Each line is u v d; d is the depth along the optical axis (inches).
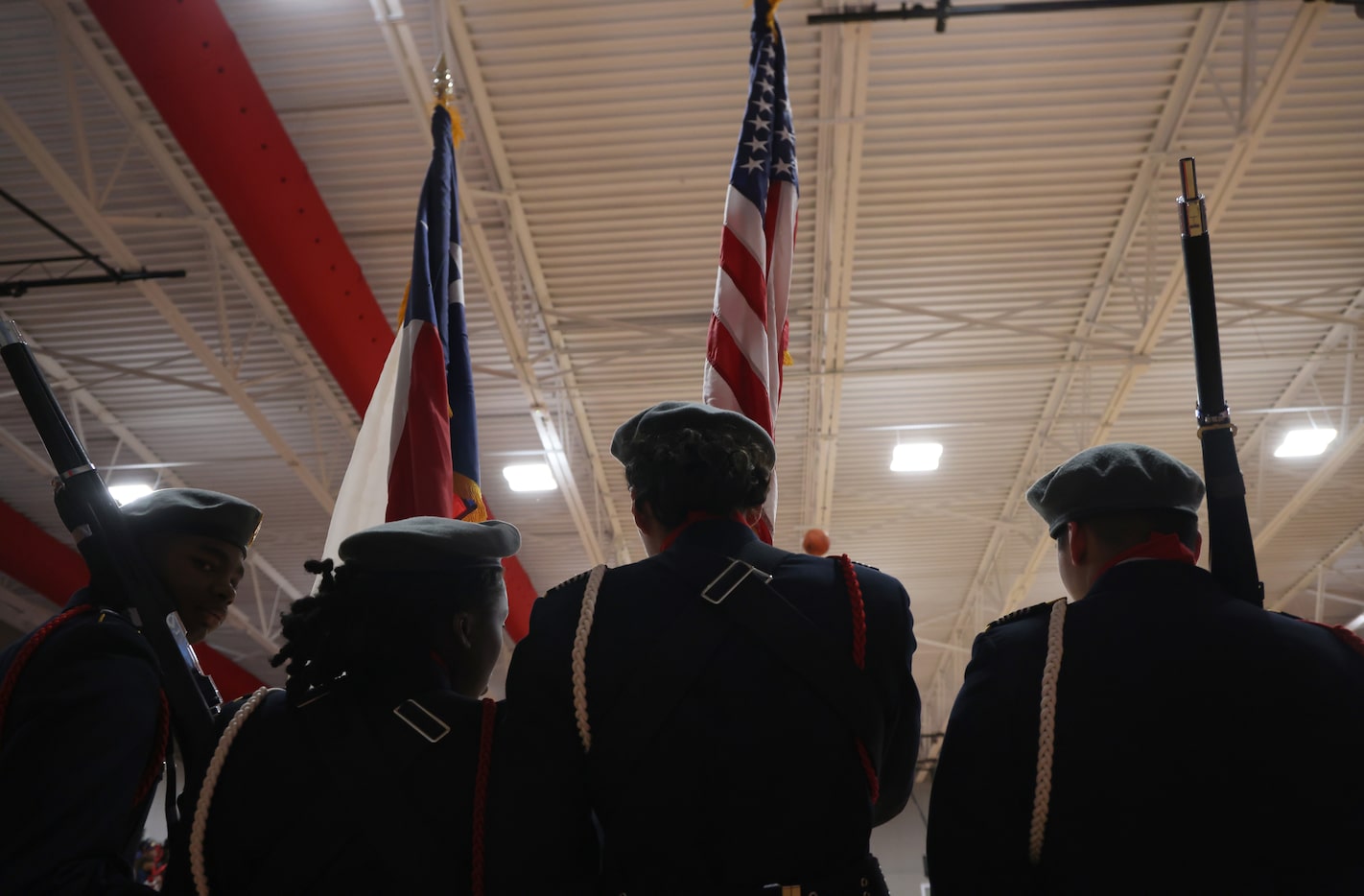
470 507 122.2
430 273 127.2
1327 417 488.1
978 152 338.6
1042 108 323.3
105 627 63.4
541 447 501.4
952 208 362.3
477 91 310.2
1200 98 319.0
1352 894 46.9
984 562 649.0
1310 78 313.3
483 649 67.6
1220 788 50.6
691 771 51.1
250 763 59.6
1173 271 379.9
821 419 467.5
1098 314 409.1
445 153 142.2
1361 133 334.0
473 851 54.7
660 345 427.5
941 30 280.7
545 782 52.6
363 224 361.1
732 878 49.6
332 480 533.3
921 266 389.7
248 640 702.5
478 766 58.0
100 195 347.9
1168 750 51.7
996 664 57.6
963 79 312.8
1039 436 502.6
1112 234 375.9
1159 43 302.2
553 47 300.8
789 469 527.8
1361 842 48.3
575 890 51.1
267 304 390.9
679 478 60.0
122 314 406.9
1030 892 52.6
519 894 50.8
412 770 58.1
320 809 56.9
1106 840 51.1
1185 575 57.8
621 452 64.7
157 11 243.3
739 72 310.3
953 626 760.3
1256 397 479.5
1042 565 643.5
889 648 54.9
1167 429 496.7
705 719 51.9
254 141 282.0
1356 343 432.5
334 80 311.9
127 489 508.4
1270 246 382.3
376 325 353.4
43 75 306.7
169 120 265.6
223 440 494.3
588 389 450.6
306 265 315.0
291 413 474.9
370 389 359.6
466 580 66.7
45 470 503.2
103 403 463.2
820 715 52.2
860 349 438.0
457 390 130.0
